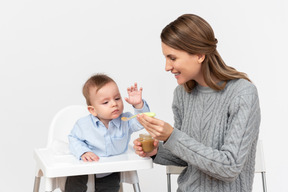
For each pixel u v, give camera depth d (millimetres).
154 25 2758
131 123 1700
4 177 2643
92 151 1663
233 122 1411
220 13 2760
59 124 1923
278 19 2766
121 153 1692
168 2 2764
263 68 2760
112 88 1666
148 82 2734
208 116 1509
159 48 2748
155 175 2695
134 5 2752
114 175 1667
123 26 2750
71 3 2727
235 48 2754
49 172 1409
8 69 2670
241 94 1418
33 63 2691
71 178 1608
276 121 2750
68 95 2717
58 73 2713
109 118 1669
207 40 1424
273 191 2738
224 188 1474
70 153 1674
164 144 1426
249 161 1491
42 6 2705
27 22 2689
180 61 1427
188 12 2762
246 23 2762
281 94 2752
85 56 2730
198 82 1545
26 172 2668
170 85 2729
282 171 2744
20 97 2682
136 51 2744
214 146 1468
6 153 2662
